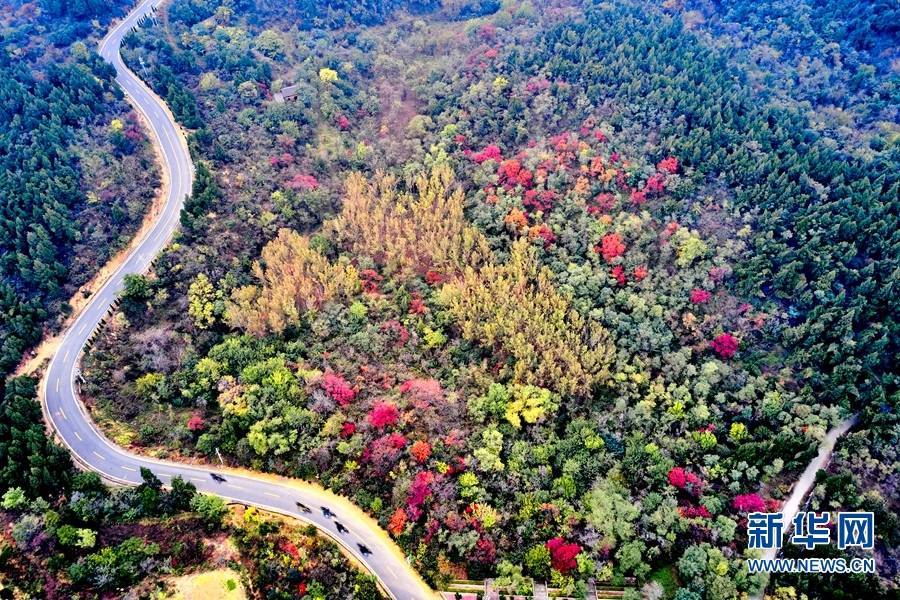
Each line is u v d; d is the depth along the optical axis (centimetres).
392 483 10138
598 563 9075
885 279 11950
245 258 13675
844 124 16025
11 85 15150
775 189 13538
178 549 8762
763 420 11088
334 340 12388
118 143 15050
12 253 12506
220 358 11656
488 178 14825
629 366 11769
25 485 9281
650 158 14800
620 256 13125
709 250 12988
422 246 13938
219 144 15712
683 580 9038
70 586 8125
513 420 10975
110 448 10588
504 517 9669
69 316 12462
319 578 8881
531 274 13000
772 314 12175
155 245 13738
